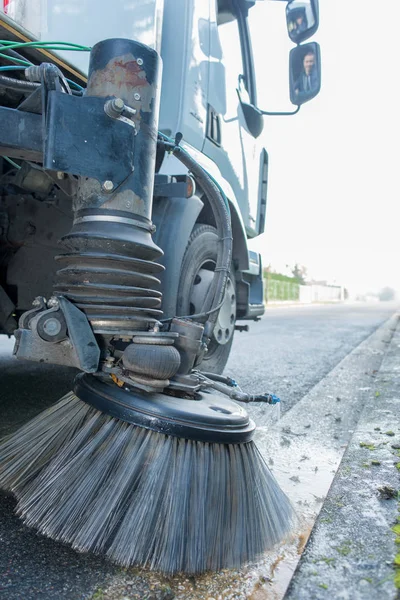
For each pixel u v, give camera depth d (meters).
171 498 1.36
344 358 5.95
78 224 1.57
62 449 1.49
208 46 3.29
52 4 1.90
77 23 2.04
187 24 3.04
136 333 1.51
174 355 1.48
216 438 1.44
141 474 1.39
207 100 3.25
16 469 1.55
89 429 1.49
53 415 1.63
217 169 3.18
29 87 1.68
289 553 1.49
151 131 1.64
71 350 1.49
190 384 1.63
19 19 1.75
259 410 3.24
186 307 2.65
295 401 3.52
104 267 1.52
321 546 1.48
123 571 1.37
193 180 2.36
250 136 4.04
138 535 1.31
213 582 1.33
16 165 2.35
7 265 2.61
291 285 45.25
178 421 1.40
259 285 4.30
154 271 1.63
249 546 1.44
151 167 1.65
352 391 3.91
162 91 2.99
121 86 1.57
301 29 3.48
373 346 7.50
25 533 1.54
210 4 3.35
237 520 1.44
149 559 1.31
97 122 1.52
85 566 1.38
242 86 3.96
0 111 1.56
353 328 11.84
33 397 3.23
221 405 1.60
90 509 1.36
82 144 1.50
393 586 1.26
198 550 1.35
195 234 2.74
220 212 2.10
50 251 2.65
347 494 1.85
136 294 1.55
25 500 1.45
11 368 4.24
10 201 2.49
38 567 1.37
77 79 2.09
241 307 3.62
